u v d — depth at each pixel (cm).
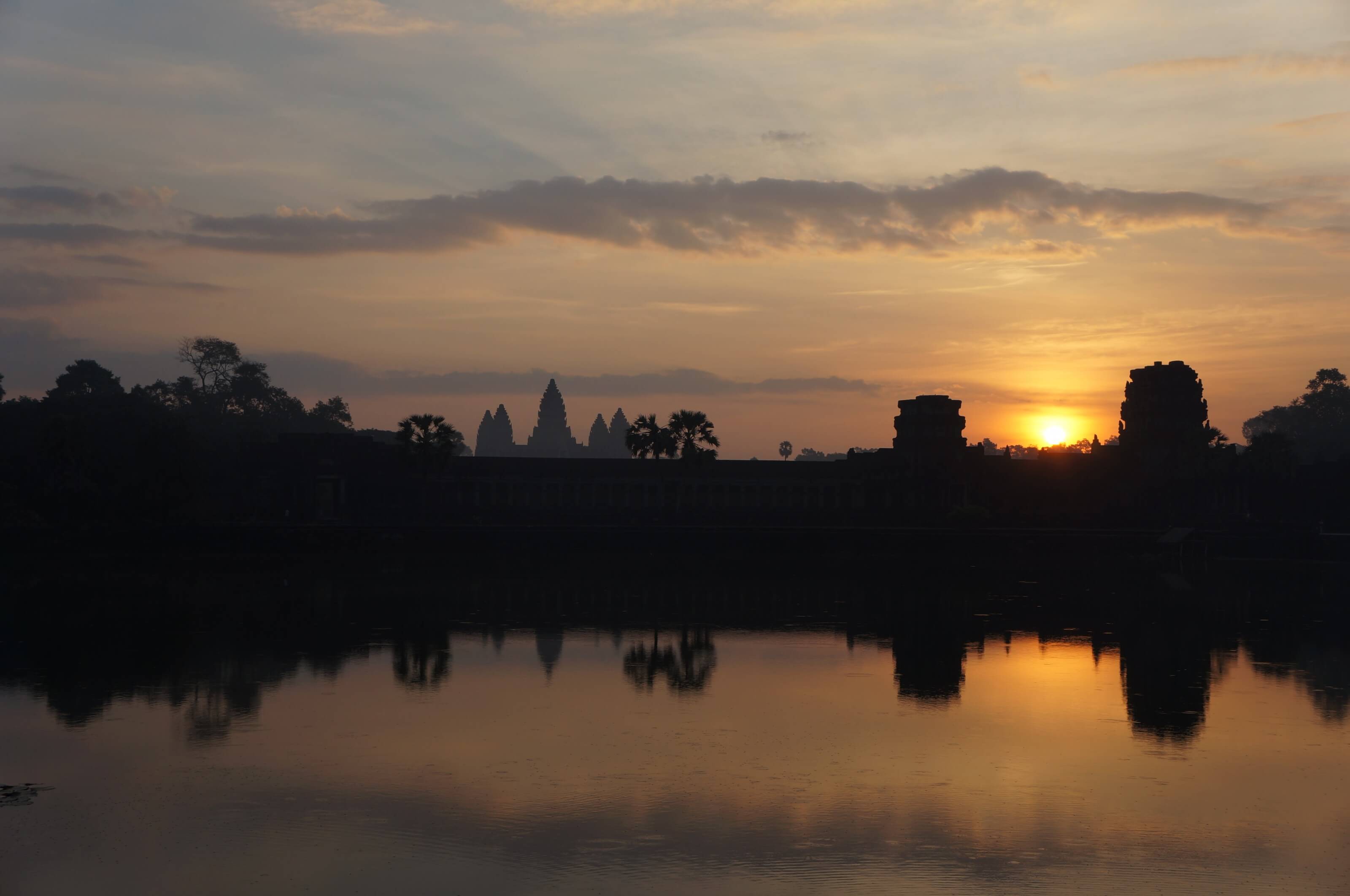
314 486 15125
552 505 16000
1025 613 8044
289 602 8250
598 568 11375
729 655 6134
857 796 3534
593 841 3116
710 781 3669
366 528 12388
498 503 15825
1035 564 12481
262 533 12031
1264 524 14350
